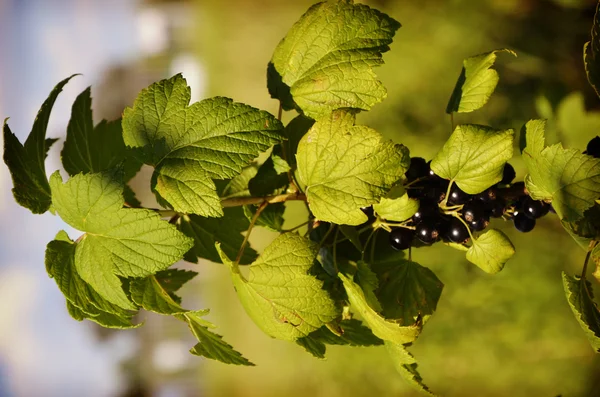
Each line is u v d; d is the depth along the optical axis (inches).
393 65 80.4
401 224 39.4
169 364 136.8
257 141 38.2
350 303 39.9
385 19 39.3
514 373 72.9
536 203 39.7
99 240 38.3
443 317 75.3
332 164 38.4
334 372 87.0
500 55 74.1
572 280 39.0
